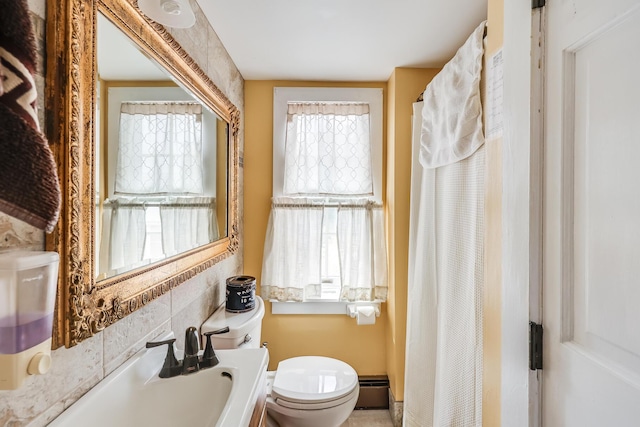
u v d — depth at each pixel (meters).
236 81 1.86
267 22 1.40
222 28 1.45
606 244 0.54
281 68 1.88
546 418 0.66
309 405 1.44
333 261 2.10
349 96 2.05
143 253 0.89
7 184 0.34
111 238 0.75
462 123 1.19
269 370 2.07
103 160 0.71
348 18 1.38
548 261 0.66
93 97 0.66
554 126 0.64
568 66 0.62
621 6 0.50
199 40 1.29
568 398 0.61
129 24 0.80
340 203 2.05
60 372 0.61
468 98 1.16
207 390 0.87
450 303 1.34
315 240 2.04
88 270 0.65
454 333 1.30
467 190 1.26
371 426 1.87
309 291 2.04
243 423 0.66
